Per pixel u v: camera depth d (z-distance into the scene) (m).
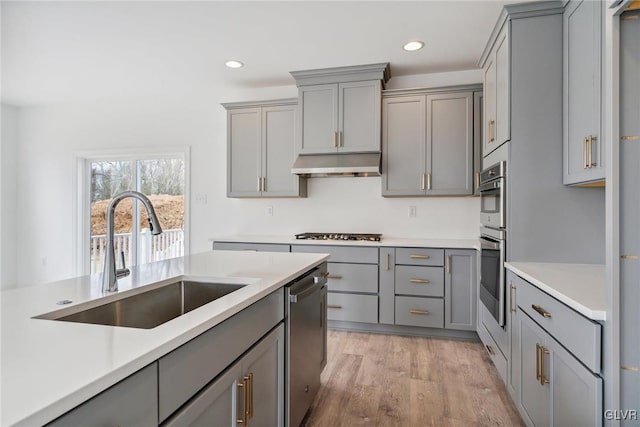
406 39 2.79
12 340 0.79
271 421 1.44
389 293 3.16
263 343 1.35
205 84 3.88
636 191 1.06
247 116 3.75
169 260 1.98
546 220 2.07
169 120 4.31
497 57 2.38
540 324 1.57
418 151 3.29
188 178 4.27
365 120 3.31
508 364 2.05
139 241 4.55
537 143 2.08
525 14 2.09
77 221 4.59
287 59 3.19
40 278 4.70
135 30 2.66
